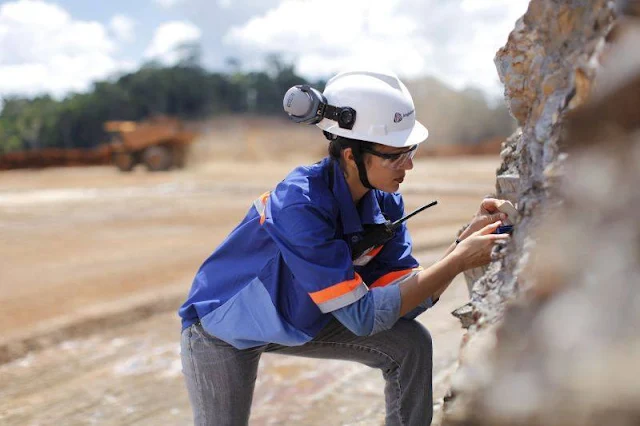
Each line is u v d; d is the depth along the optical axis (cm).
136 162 2769
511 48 188
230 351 218
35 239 1074
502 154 239
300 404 371
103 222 1256
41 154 3750
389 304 192
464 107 6178
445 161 3506
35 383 457
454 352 402
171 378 448
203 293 220
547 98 153
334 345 227
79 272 793
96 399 418
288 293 206
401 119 205
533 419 99
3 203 1619
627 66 108
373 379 397
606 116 111
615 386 89
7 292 701
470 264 191
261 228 209
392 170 206
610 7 123
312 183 204
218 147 3494
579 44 143
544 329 104
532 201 142
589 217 108
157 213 1370
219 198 1658
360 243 213
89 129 7812
